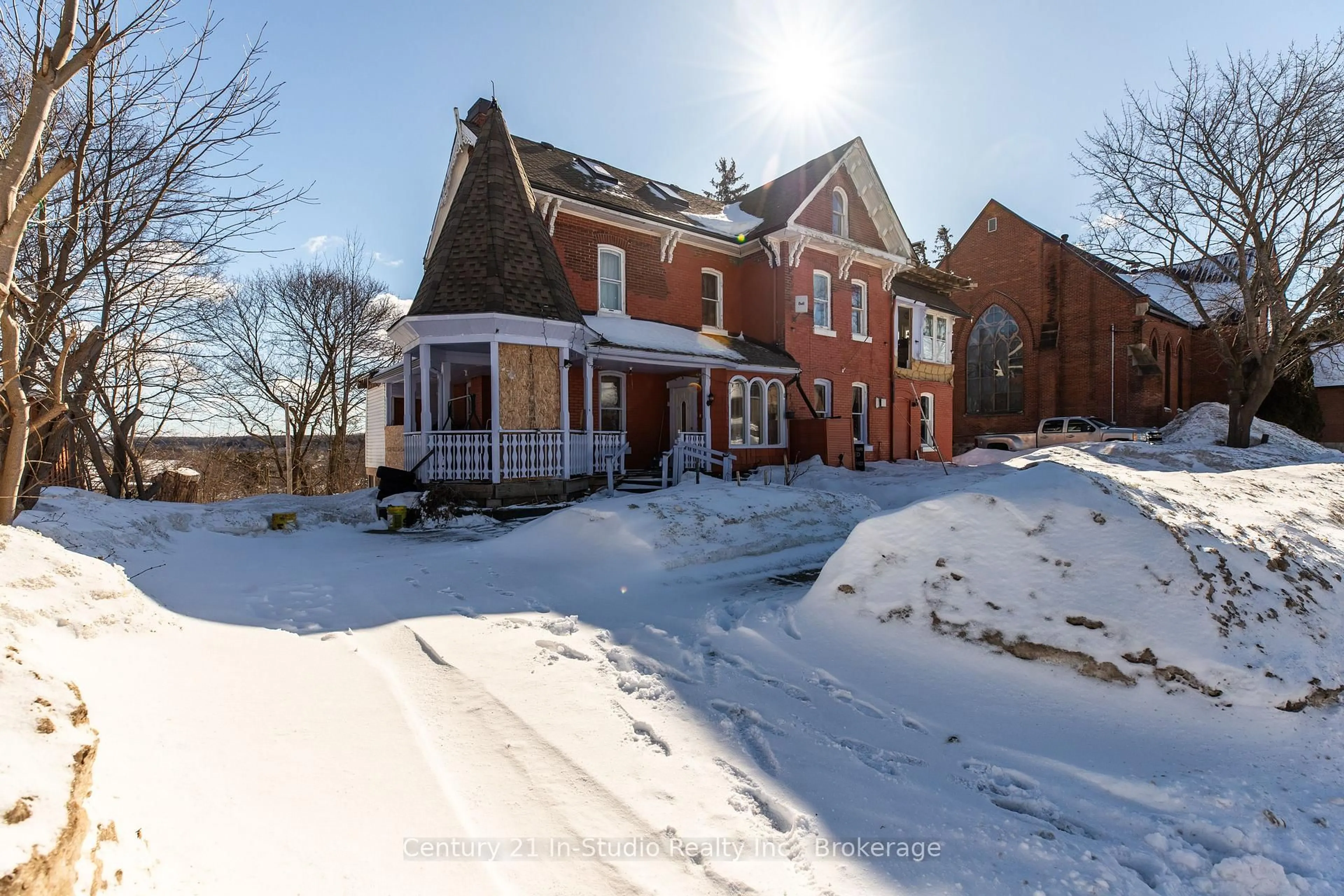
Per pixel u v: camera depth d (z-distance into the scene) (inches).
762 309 789.9
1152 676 148.3
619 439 606.2
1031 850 103.6
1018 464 680.4
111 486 504.1
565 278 573.9
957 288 1115.9
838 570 211.6
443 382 598.9
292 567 297.7
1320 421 1061.8
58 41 157.5
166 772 104.2
